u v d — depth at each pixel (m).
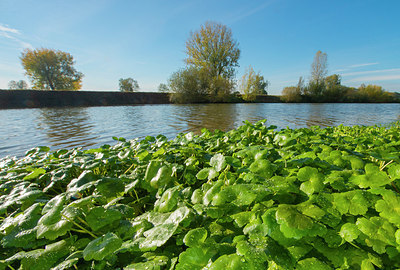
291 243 1.12
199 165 3.12
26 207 1.96
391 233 1.11
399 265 1.04
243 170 2.03
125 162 3.04
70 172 2.87
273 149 2.62
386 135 4.29
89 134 9.18
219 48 39.47
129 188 2.01
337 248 1.13
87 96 33.72
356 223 1.21
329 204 1.38
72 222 1.42
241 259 1.01
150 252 1.33
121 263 1.28
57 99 31.03
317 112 20.58
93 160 2.72
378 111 22.28
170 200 1.57
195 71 35.66
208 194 1.58
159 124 11.99
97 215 1.50
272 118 15.05
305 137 3.53
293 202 1.58
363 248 1.14
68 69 49.97
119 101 35.78
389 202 1.24
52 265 1.22
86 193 2.52
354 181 1.57
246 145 3.39
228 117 15.54
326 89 48.19
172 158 2.99
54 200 1.67
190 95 36.25
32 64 44.44
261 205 1.52
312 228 1.10
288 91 46.62
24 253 1.28
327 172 1.96
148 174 2.05
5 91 27.61
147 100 37.78
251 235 1.19
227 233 1.42
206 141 3.90
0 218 2.01
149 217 1.60
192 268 1.06
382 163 2.21
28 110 22.97
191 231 1.21
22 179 2.62
